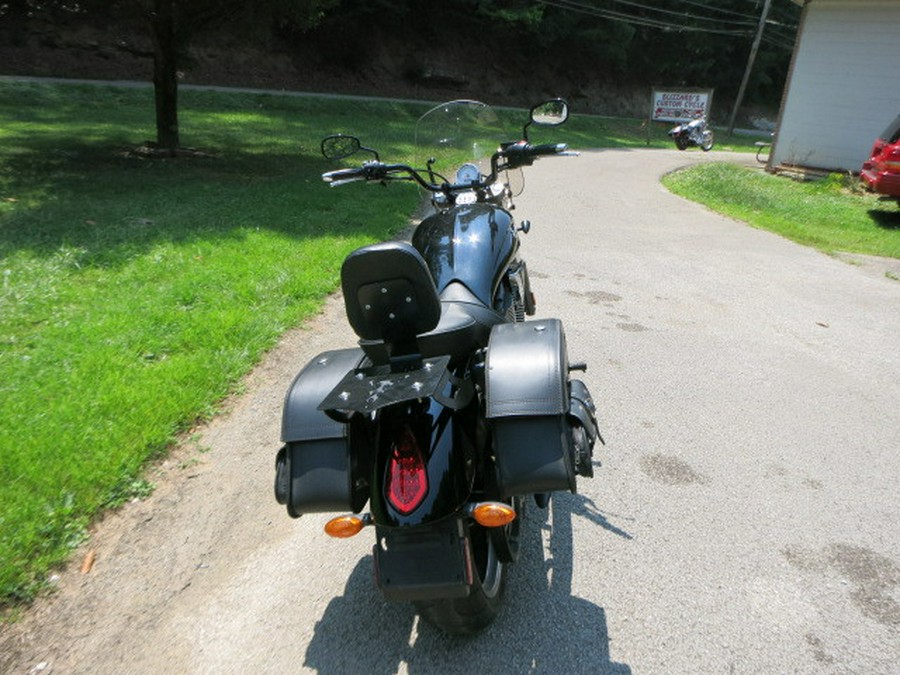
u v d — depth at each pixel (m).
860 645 2.62
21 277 6.06
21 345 4.81
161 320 5.29
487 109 4.97
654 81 50.00
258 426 4.14
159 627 2.74
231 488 3.58
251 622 2.77
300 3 13.45
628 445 4.00
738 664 2.54
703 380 4.87
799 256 8.76
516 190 5.02
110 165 12.75
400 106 31.41
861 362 5.27
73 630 2.71
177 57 14.45
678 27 43.62
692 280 7.42
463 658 2.59
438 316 2.33
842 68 15.52
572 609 2.81
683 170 18.58
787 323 6.11
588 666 2.54
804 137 16.38
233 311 5.53
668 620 2.75
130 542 3.18
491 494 2.55
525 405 2.31
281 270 6.61
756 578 2.97
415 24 38.75
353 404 2.09
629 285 7.13
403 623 2.77
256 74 33.38
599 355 5.27
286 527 3.32
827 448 4.00
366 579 3.01
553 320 2.67
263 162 14.30
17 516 3.12
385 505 2.18
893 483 3.66
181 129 19.25
